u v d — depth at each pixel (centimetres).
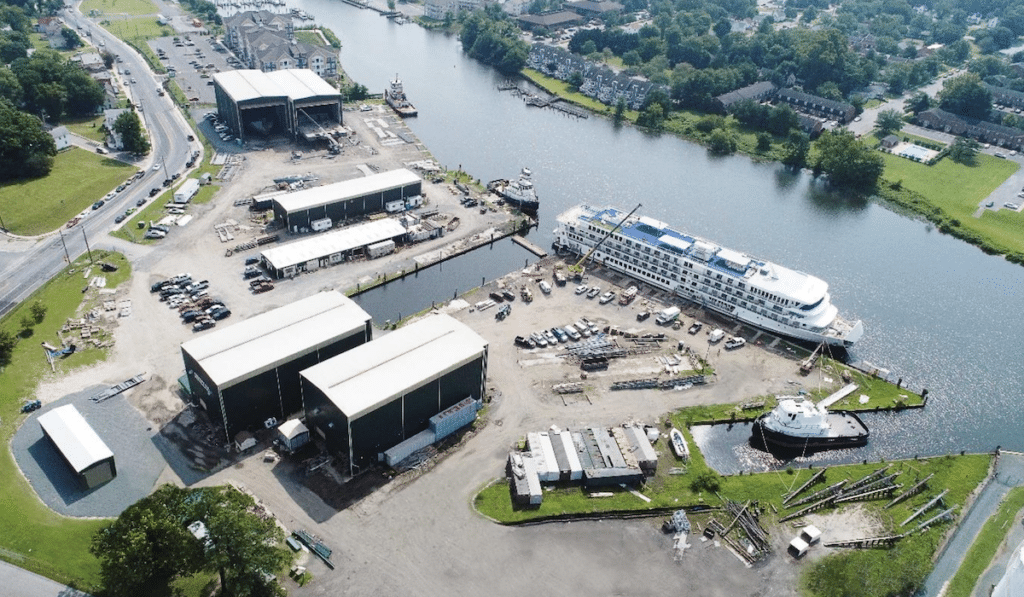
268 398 15388
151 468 14288
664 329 19862
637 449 15375
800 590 12731
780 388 17825
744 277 19925
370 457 14725
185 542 11356
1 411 15350
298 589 12162
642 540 13538
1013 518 14462
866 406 17388
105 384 16362
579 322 19788
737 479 15100
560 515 13900
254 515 12362
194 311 18775
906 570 12675
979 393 18312
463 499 14125
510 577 12650
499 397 16912
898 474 15438
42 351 17238
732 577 12900
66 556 12356
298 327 16338
